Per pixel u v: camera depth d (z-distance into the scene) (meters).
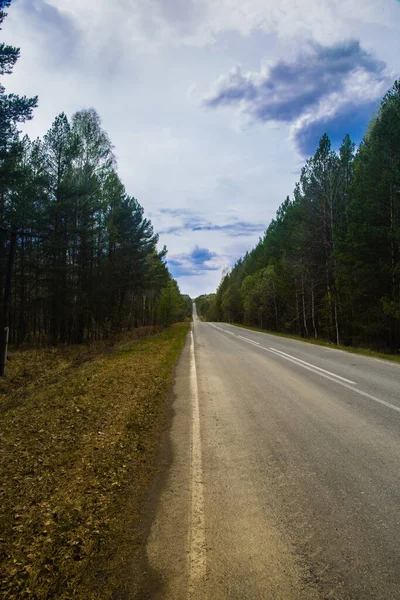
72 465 4.17
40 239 19.59
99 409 6.52
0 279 20.25
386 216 19.12
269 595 2.20
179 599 2.19
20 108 12.11
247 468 4.00
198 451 4.55
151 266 35.25
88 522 3.02
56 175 19.48
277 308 44.88
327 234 25.59
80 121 21.55
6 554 2.63
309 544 2.66
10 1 11.33
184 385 8.69
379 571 2.37
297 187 33.50
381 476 3.71
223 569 2.43
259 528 2.88
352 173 24.23
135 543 2.75
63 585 2.34
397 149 18.14
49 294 21.08
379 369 10.20
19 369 12.48
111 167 22.89
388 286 19.97
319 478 3.70
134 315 43.81
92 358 14.09
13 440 5.07
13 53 11.45
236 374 9.96
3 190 15.85
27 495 3.49
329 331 27.72
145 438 5.11
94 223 22.22
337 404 6.53
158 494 3.50
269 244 50.47
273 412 6.15
